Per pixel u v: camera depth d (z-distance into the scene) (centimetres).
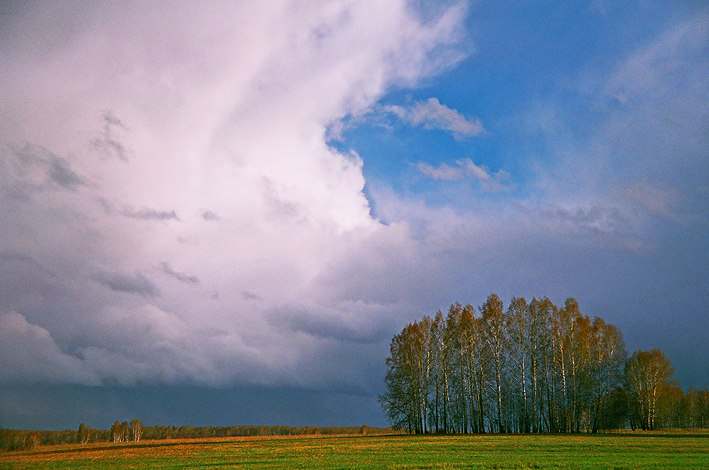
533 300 8481
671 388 9800
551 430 8106
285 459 4522
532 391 8150
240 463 4319
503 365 8362
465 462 3922
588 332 8206
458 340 8650
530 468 3588
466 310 8656
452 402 8625
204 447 6431
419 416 8581
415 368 8738
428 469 3634
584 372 8100
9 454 6750
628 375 9094
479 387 8412
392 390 8888
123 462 4744
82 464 4681
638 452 4497
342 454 4828
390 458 4344
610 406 8538
